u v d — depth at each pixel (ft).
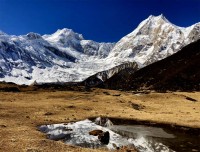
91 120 164.96
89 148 96.89
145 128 145.69
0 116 149.89
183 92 415.64
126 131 135.85
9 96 247.50
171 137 124.36
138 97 292.40
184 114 197.57
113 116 181.37
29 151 83.82
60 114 175.83
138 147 104.47
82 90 333.42
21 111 174.29
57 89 323.57
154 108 229.45
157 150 100.83
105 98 264.93
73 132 126.00
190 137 125.08
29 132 114.52
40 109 188.75
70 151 87.40
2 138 99.50
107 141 111.55
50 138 111.65
